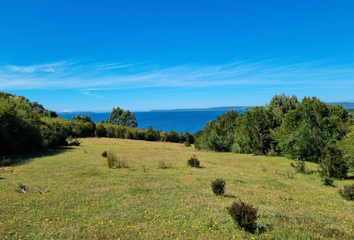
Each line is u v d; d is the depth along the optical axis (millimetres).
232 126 50531
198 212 8805
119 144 54781
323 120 27219
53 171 17391
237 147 41750
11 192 10820
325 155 18109
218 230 7117
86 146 45344
